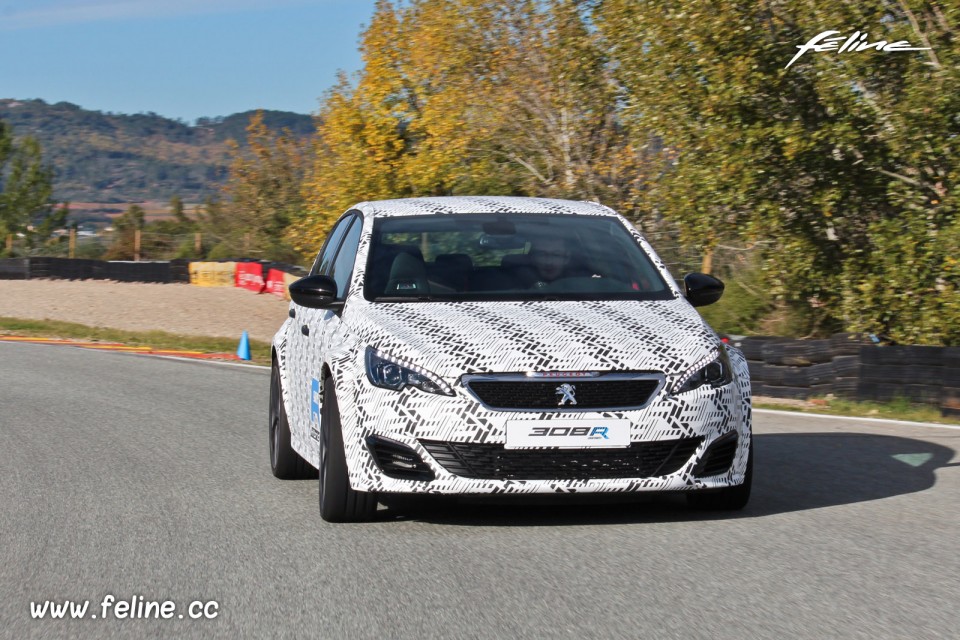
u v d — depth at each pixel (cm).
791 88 3881
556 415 1284
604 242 1622
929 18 3641
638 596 1080
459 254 1562
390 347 1348
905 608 1037
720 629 975
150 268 9238
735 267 4966
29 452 2105
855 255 3966
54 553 1309
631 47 4356
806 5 3728
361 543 1313
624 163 5697
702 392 1323
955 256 3544
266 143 11156
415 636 972
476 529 1370
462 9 5953
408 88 6097
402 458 1309
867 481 1752
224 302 7462
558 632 973
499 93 6000
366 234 1616
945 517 1454
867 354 3023
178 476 1833
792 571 1168
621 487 1300
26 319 6462
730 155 3906
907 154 3678
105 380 3506
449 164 5947
